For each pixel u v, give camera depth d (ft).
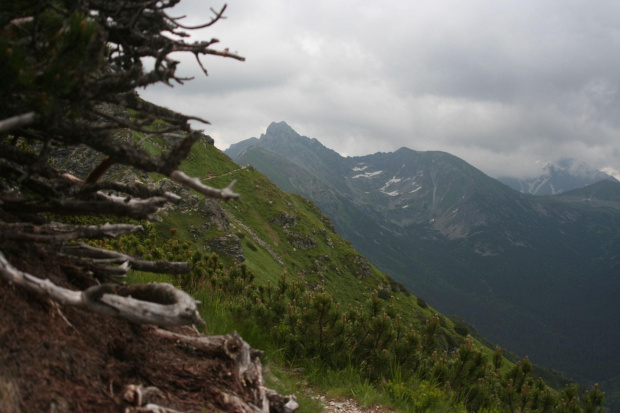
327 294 32.68
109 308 12.09
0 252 12.40
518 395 37.52
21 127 14.70
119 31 15.33
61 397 11.32
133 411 12.00
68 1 14.52
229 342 16.28
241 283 41.75
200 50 14.96
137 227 16.39
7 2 12.84
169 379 14.12
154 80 14.48
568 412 36.24
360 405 26.96
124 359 14.03
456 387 34.01
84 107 14.02
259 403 14.58
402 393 29.60
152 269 17.11
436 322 36.91
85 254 16.72
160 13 15.90
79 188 14.75
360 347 33.47
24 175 14.10
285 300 36.73
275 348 30.89
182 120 14.97
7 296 12.52
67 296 11.97
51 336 12.62
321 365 31.53
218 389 14.37
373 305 36.01
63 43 12.67
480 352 34.27
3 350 11.27
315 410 23.27
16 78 11.54
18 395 10.64
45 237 13.35
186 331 18.93
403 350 33.04
